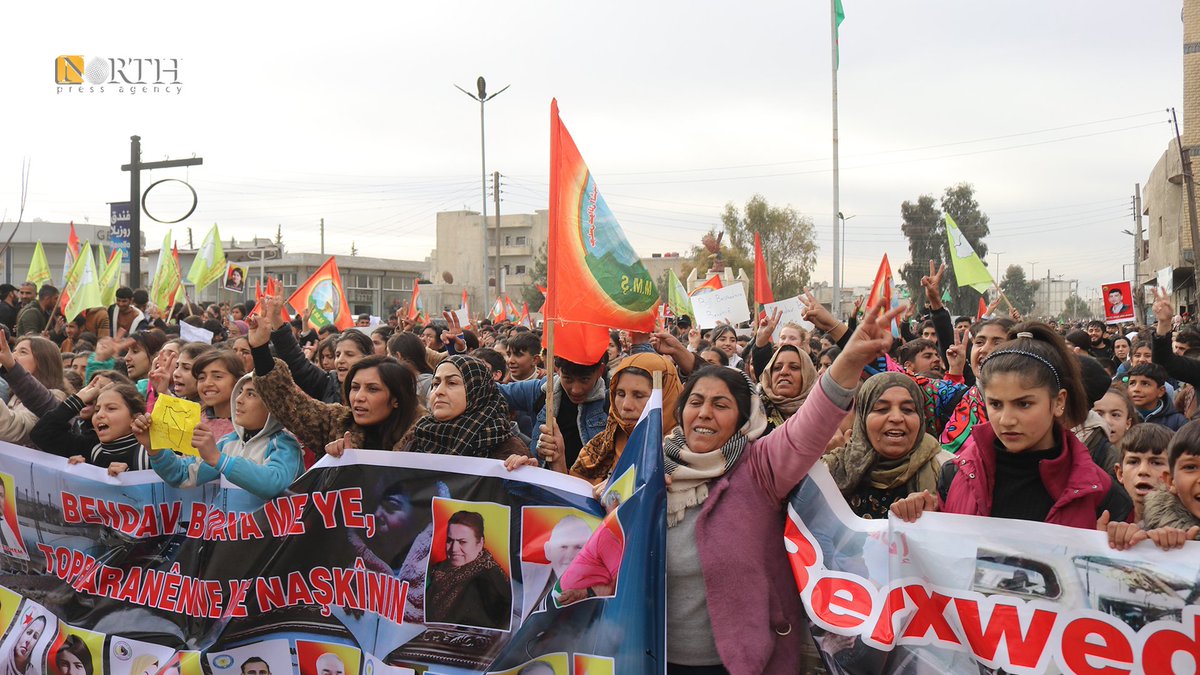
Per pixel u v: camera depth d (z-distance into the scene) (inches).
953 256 428.1
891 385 158.1
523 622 148.0
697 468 140.3
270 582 178.2
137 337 344.2
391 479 171.6
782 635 137.6
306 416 200.4
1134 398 276.2
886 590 135.4
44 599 195.5
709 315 466.3
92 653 189.2
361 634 171.3
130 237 755.4
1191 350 344.8
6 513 199.2
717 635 133.7
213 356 226.7
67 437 208.5
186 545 185.2
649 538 134.6
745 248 2640.3
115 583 188.9
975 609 129.8
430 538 168.1
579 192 183.3
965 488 137.1
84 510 192.7
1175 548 121.1
